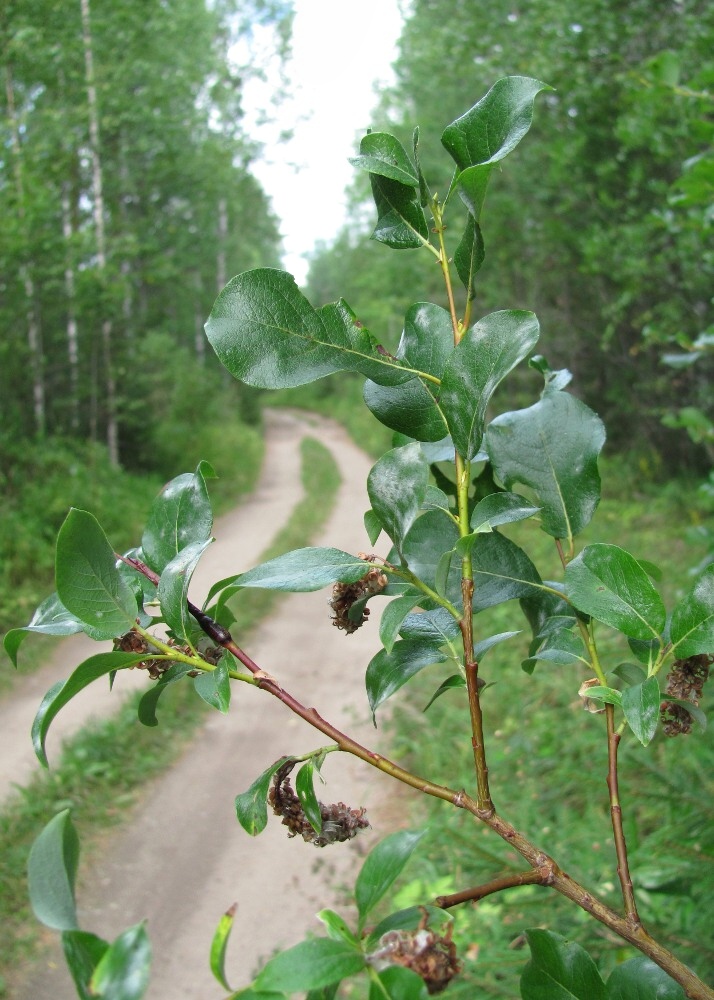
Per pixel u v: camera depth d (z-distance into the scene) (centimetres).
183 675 91
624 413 1451
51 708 80
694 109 331
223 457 1936
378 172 98
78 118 1489
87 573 83
